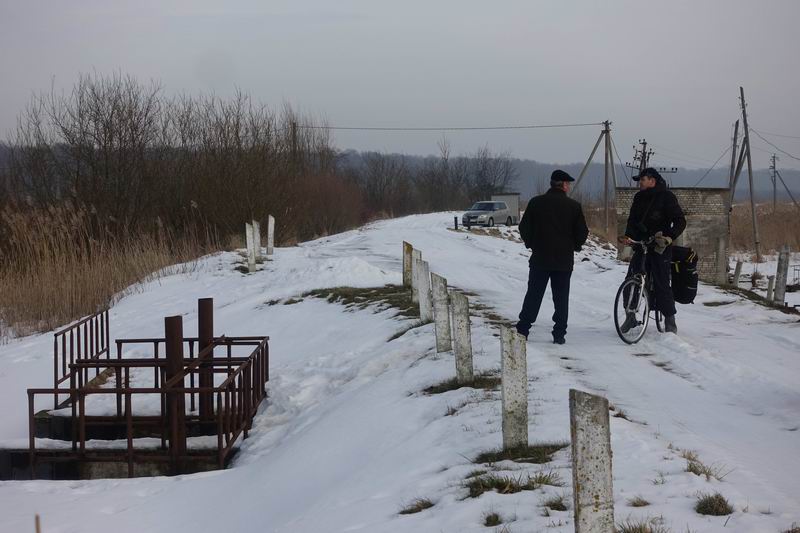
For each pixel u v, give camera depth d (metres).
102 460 9.78
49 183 28.62
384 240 36.81
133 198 29.20
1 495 8.18
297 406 11.16
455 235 40.44
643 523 4.39
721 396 8.34
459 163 99.25
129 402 9.64
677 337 10.77
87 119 29.08
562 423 6.71
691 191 33.44
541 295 10.63
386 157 89.25
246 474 8.21
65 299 20.17
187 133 31.58
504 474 5.55
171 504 7.60
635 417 7.20
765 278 33.62
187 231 29.19
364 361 12.07
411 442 7.10
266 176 31.38
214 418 11.05
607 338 11.38
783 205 70.44
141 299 21.09
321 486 6.94
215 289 21.72
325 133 59.47
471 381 8.66
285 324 16.84
